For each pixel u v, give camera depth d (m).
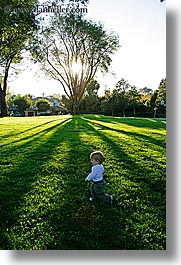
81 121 19.86
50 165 6.91
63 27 28.78
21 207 4.68
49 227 4.15
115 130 14.07
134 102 37.53
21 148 9.04
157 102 36.44
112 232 4.06
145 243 3.91
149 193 5.38
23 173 6.33
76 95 36.84
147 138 11.44
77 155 8.01
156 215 4.55
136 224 4.27
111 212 4.58
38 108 53.44
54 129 14.34
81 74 35.50
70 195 5.15
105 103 38.50
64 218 4.38
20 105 51.69
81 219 4.34
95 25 31.39
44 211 4.54
